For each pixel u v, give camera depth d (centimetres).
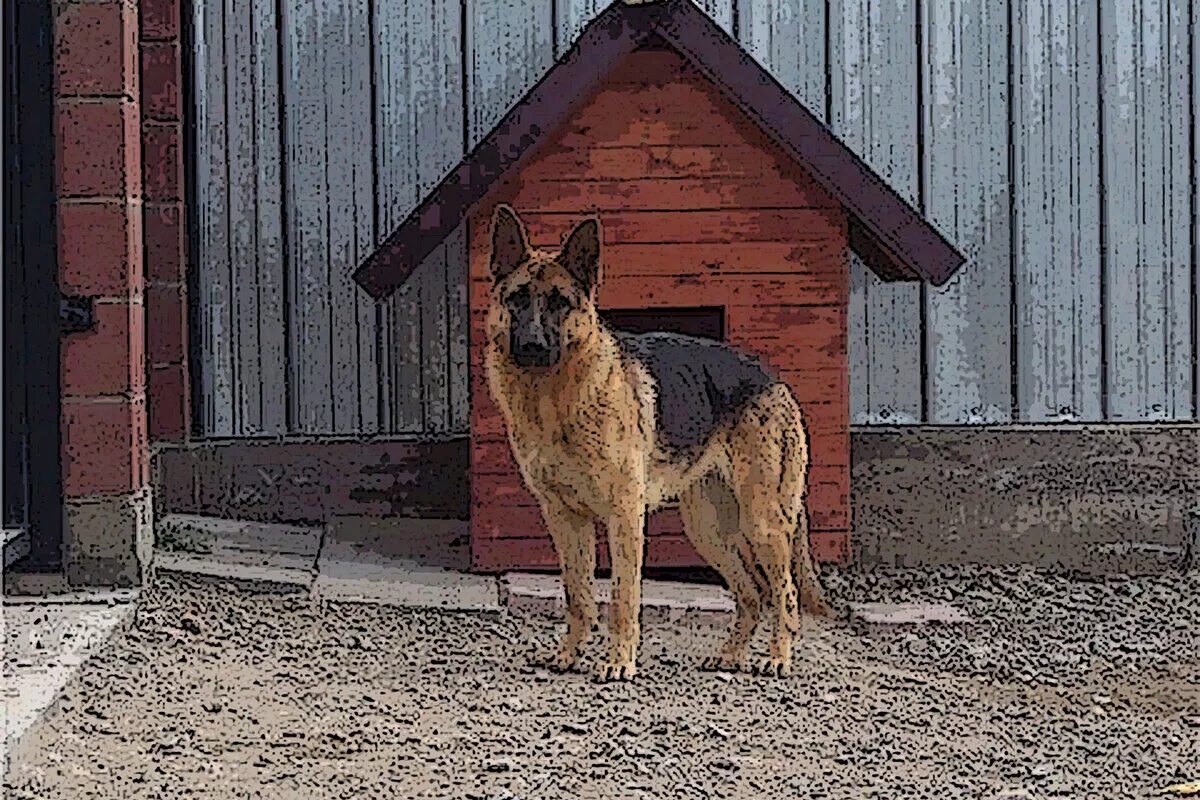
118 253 597
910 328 720
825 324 659
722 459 580
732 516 582
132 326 602
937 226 720
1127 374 722
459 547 691
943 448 707
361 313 725
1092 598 652
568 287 559
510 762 500
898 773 500
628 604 566
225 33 718
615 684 559
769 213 657
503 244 571
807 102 719
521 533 655
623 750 510
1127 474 708
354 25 720
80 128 595
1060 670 577
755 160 656
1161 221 721
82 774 487
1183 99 720
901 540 705
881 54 718
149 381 714
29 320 602
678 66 654
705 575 665
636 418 566
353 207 723
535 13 720
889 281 712
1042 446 708
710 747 513
